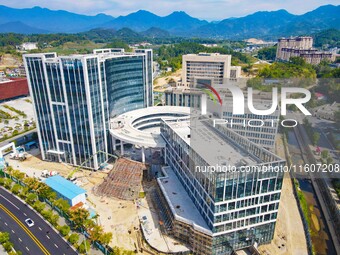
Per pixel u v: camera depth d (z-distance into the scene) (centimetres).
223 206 8844
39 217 11981
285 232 10731
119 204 12650
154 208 12356
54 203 12144
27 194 13338
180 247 10050
